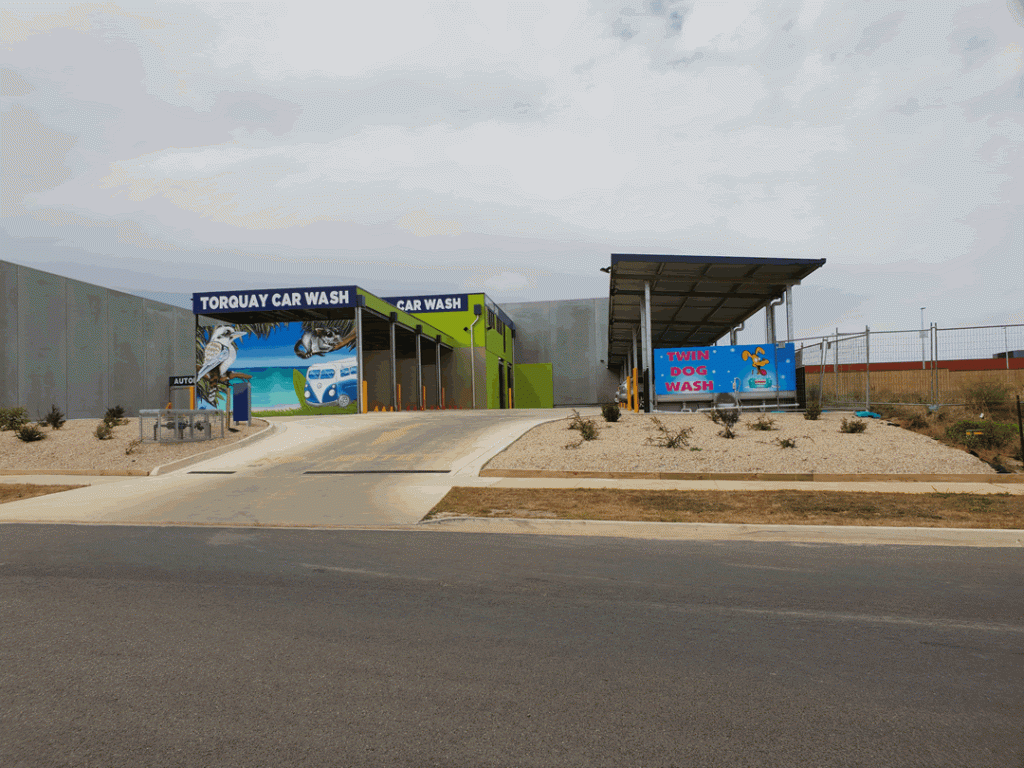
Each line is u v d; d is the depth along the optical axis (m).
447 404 44.84
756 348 20.94
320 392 33.09
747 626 4.61
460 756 2.83
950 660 3.96
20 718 3.22
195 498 11.08
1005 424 14.41
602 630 4.53
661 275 22.02
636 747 2.91
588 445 14.98
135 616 4.88
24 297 31.58
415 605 5.13
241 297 32.47
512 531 8.26
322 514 9.55
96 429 19.23
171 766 2.76
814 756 2.83
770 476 12.03
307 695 3.48
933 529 7.91
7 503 10.97
